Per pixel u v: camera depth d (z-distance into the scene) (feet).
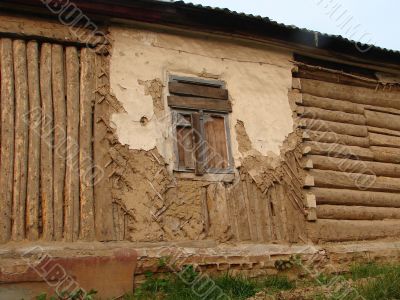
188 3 24.12
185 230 22.65
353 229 26.76
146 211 22.15
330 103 29.30
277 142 26.35
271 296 20.04
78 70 22.91
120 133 22.77
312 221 25.68
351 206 27.45
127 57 24.03
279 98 27.32
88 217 21.04
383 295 19.90
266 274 23.24
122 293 20.27
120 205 21.84
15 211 20.01
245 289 21.03
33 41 22.38
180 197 23.06
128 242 21.45
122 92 23.40
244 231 23.84
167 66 24.88
